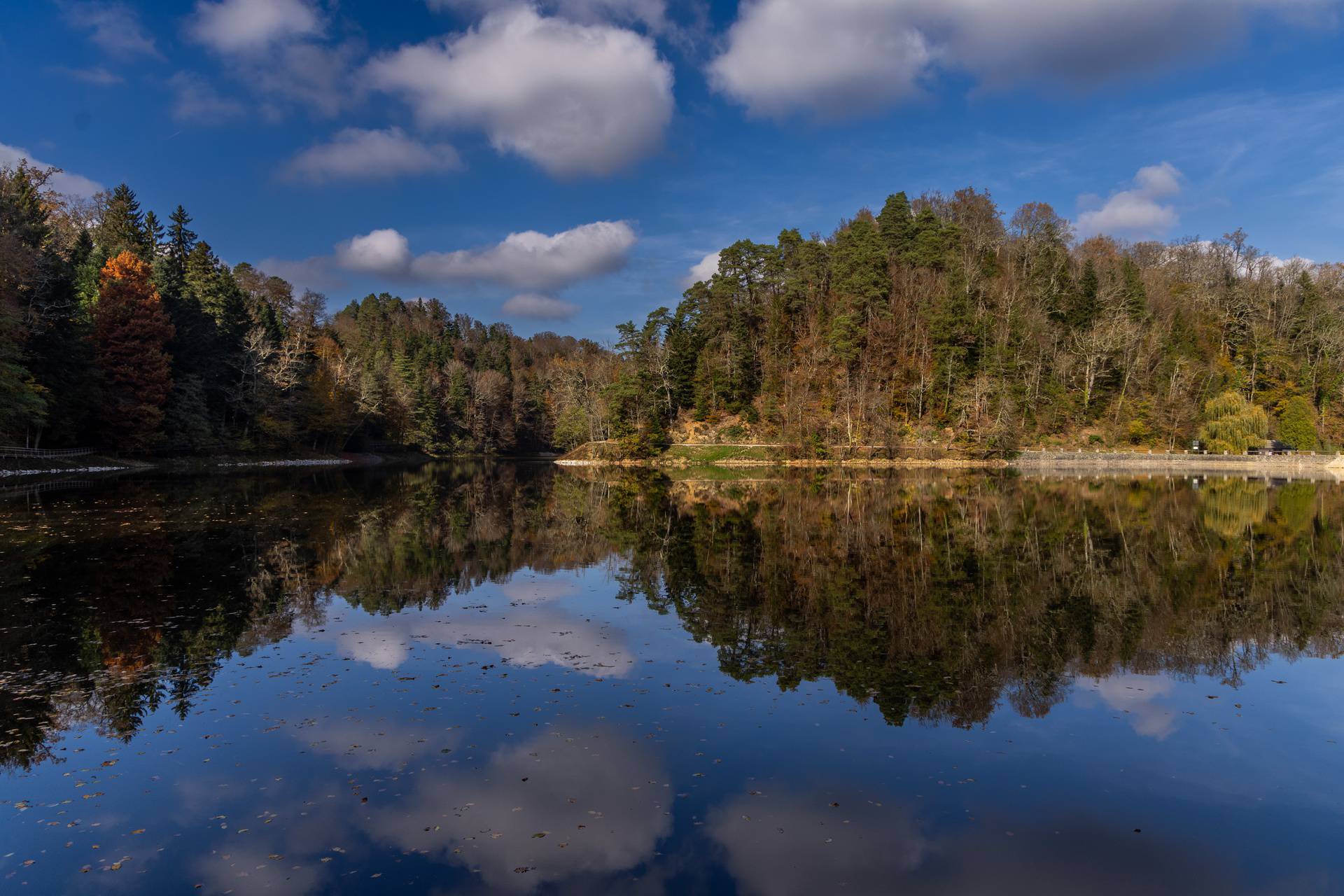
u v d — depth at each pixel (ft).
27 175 213.46
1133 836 30.55
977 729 40.75
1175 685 48.03
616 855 28.60
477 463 358.43
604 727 40.32
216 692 45.39
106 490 159.63
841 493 178.91
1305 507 144.97
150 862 28.02
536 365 612.29
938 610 66.18
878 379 286.87
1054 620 62.80
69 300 202.80
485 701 43.96
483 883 26.84
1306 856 29.25
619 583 77.36
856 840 29.91
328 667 49.96
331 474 249.96
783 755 37.35
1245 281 353.31
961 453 273.13
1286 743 39.55
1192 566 85.81
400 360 415.64
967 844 29.76
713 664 51.01
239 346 276.62
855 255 325.21
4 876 27.12
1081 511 139.95
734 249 344.69
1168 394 301.43
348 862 28.14
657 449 308.60
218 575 78.18
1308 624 62.03
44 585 72.23
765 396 310.65
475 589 74.23
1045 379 303.48
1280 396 309.22
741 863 28.14
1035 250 354.74
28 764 35.91
